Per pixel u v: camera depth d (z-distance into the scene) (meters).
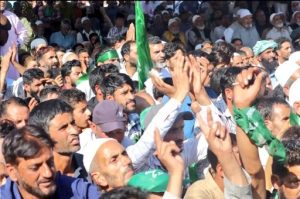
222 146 3.77
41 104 4.69
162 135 4.59
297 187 3.92
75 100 5.69
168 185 3.66
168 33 15.81
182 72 4.59
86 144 5.07
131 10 17.81
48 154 3.65
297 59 7.36
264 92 5.91
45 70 8.72
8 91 8.39
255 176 4.04
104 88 6.47
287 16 17.02
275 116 4.89
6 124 4.77
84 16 17.08
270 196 4.38
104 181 4.31
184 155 4.92
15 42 10.17
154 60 8.55
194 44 16.12
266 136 3.97
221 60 8.33
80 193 3.88
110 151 4.29
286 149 3.92
